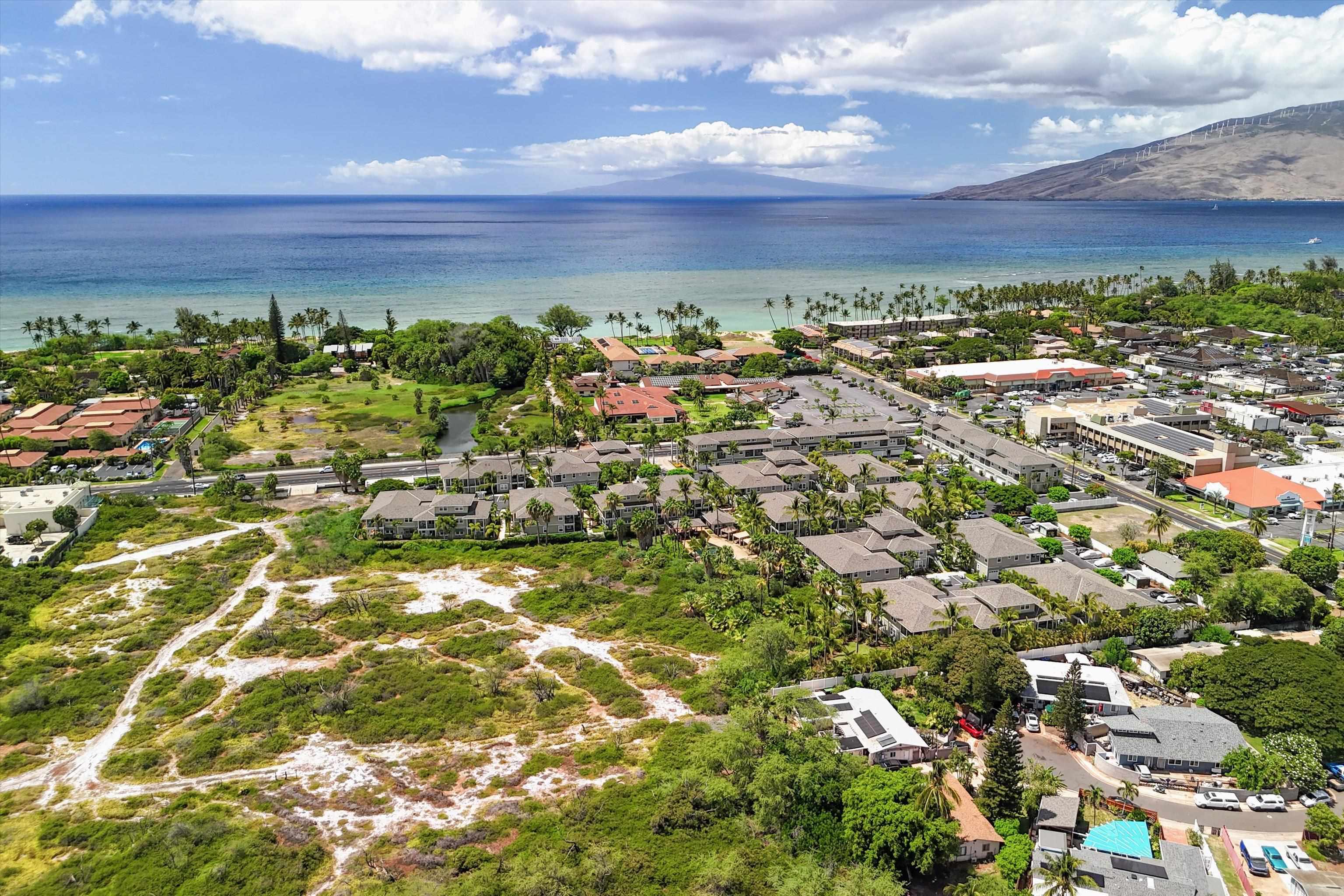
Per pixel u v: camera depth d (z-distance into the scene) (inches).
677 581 5812.0
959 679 4249.5
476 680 4690.0
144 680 4753.9
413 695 4542.3
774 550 5703.7
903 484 7086.6
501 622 5369.1
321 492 7691.9
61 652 5000.0
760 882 3267.7
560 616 5428.2
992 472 7824.8
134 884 3265.3
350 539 6530.5
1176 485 7475.4
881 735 3959.2
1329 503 6835.6
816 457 7780.5
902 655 4628.4
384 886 3213.6
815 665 4712.1
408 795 3799.2
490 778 3909.9
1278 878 3216.0
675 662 4815.5
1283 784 3656.5
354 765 4020.7
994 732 3730.3
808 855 3366.1
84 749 4168.3
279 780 3902.6
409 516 6663.4
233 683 4724.4
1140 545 6156.5
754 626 4739.2
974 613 4894.2
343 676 4731.8
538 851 3405.5
